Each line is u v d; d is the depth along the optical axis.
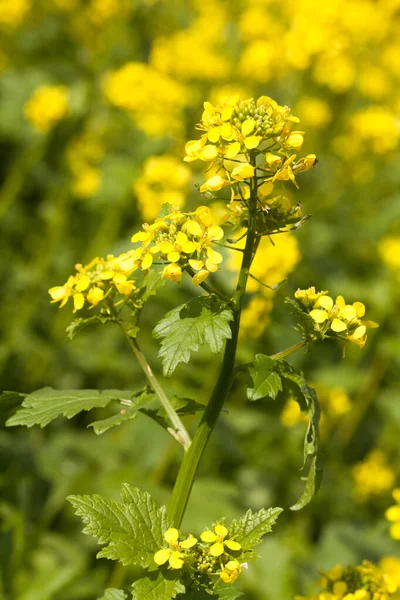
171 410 2.79
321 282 6.90
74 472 5.93
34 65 10.20
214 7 9.88
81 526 5.82
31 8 10.41
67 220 7.74
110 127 8.05
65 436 6.30
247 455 6.44
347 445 6.84
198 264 2.45
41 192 8.69
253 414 6.19
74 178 7.51
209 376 5.66
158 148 6.76
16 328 6.80
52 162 8.42
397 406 6.26
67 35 10.70
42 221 8.23
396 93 8.92
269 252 4.74
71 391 2.88
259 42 7.83
